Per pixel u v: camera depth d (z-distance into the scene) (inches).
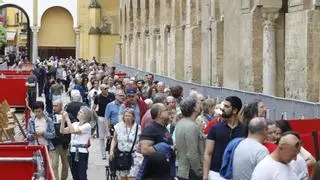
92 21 3390.7
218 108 625.3
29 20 3550.7
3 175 483.2
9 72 2037.4
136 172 643.5
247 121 546.9
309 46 924.6
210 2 1448.1
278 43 1099.9
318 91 928.3
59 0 3526.1
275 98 820.0
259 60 1122.7
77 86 1270.9
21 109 1525.6
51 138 710.5
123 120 670.5
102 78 1389.0
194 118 573.0
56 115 744.3
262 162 395.2
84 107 714.2
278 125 490.0
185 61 1688.0
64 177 738.8
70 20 3577.8
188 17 1663.4
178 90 850.8
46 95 1455.5
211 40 1434.5
